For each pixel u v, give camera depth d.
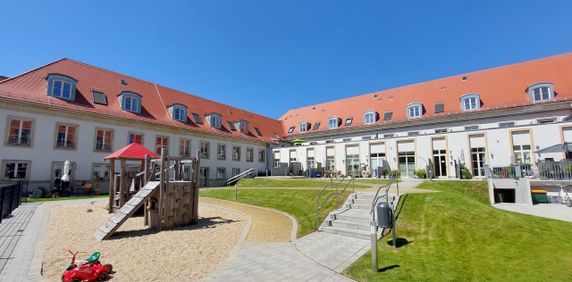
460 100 30.98
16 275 5.64
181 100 36.25
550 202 16.75
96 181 24.19
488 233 8.85
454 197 12.84
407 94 37.50
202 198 19.75
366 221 10.01
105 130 25.45
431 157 27.75
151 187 10.34
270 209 14.80
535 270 6.36
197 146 33.50
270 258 7.03
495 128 25.16
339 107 44.56
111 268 6.02
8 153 20.02
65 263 6.48
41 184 21.31
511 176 19.03
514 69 30.81
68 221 11.25
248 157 40.44
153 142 29.06
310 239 8.84
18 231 9.32
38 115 21.61
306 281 5.68
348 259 7.00
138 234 9.42
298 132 45.91
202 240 8.67
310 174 33.50
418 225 9.55
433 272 6.19
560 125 22.47
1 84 20.81
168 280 5.63
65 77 23.59
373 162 31.81
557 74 27.41
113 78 30.14
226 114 41.97
